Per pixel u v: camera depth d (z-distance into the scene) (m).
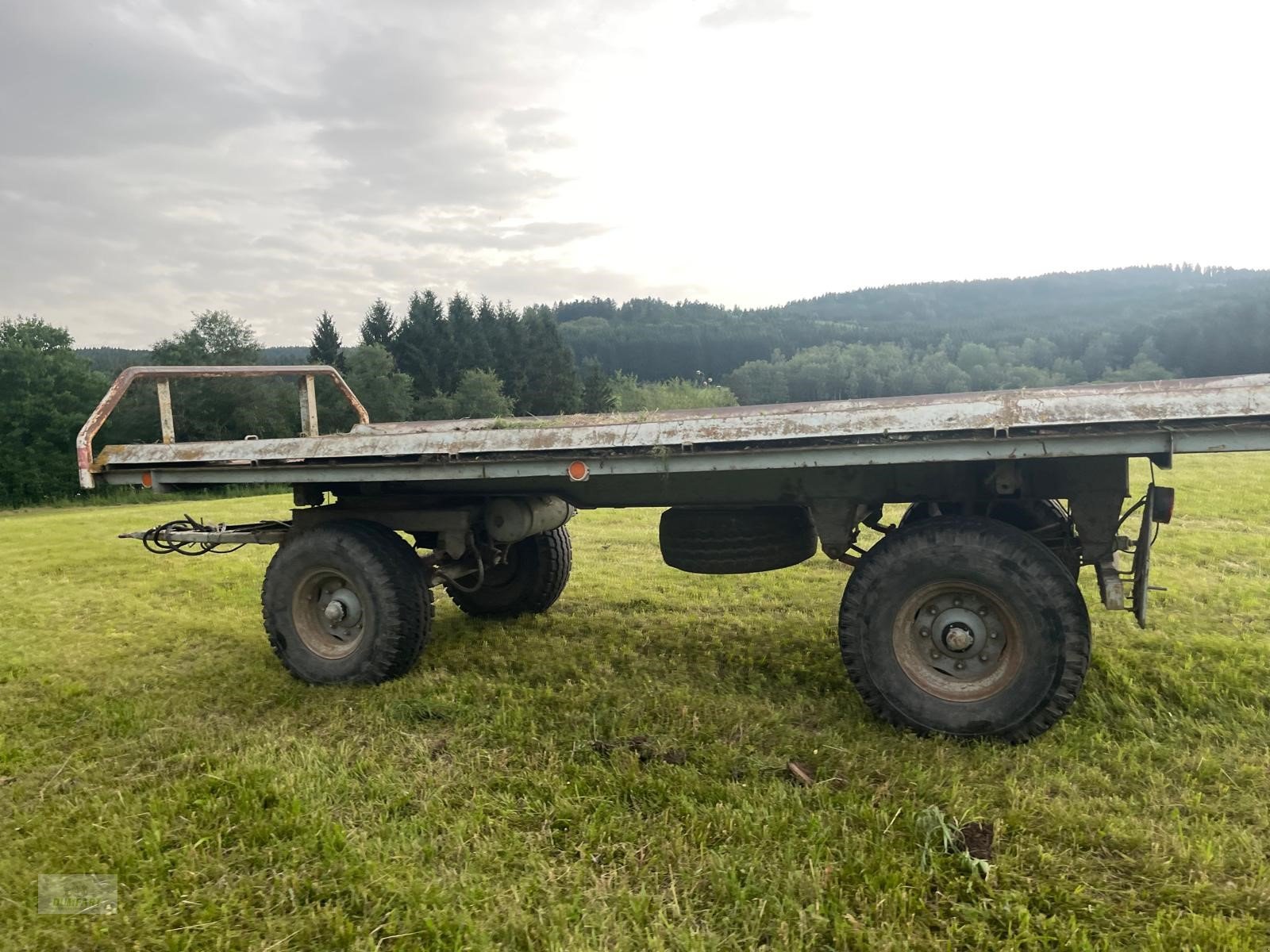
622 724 3.78
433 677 4.52
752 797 3.04
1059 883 2.49
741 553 4.38
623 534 9.61
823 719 3.83
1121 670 4.12
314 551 4.58
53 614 6.59
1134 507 3.93
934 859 2.60
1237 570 6.30
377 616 4.44
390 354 57.78
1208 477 11.27
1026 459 3.67
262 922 2.44
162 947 2.35
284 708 4.26
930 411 3.28
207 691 4.55
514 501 4.88
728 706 3.95
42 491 37.03
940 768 3.21
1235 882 2.48
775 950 2.25
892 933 2.29
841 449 3.38
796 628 5.36
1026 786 3.05
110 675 4.91
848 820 2.88
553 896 2.48
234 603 6.82
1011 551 3.39
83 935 2.41
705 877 2.58
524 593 5.83
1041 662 3.35
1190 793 3.00
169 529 5.38
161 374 4.86
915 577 3.54
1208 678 4.05
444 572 4.93
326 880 2.63
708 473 4.27
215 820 3.00
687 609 5.99
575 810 2.98
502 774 3.33
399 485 5.03
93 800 3.21
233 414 40.84
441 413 58.12
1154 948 2.19
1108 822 2.80
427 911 2.44
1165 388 3.44
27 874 2.70
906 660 3.62
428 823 2.95
